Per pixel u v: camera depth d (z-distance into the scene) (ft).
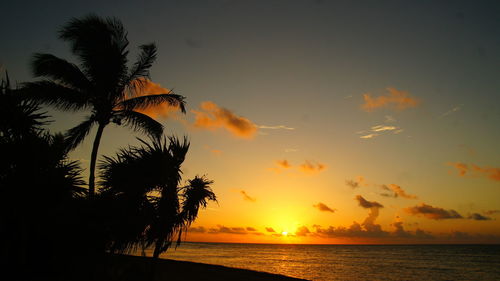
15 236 28.96
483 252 410.31
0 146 30.09
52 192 30.81
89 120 47.26
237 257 244.22
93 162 45.27
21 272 28.19
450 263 220.43
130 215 30.22
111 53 46.88
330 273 138.21
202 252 312.71
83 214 30.71
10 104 32.32
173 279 50.44
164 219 30.71
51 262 30.12
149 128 50.47
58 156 33.86
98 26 46.55
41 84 43.04
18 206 29.14
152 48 51.67
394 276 135.23
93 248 30.78
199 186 32.30
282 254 338.34
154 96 49.88
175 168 31.96
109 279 29.37
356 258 272.31
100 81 47.42
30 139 31.89
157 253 30.71
